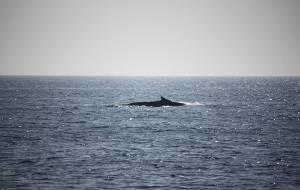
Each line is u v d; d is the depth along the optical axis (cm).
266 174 16200
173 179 15550
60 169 16775
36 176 15862
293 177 15838
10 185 14850
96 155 19225
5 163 17688
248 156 19100
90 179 15525
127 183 15075
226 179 15588
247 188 14625
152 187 14688
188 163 17812
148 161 18125
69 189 14462
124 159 18488
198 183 15112
